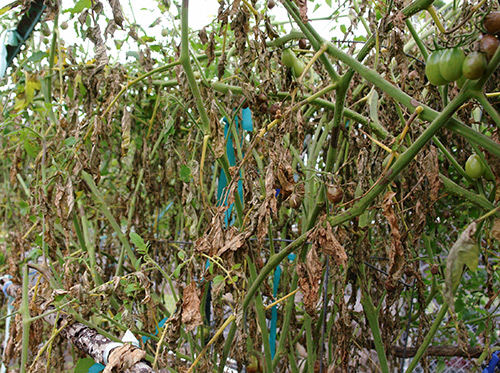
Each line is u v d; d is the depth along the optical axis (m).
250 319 1.23
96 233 1.61
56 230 1.55
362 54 0.85
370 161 1.08
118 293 0.99
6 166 1.87
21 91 1.36
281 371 1.40
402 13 0.74
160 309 1.33
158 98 1.34
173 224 1.62
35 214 1.31
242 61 1.01
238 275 0.89
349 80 0.81
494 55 0.56
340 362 1.21
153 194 1.51
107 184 1.97
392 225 0.76
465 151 1.14
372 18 1.02
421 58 1.16
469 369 1.77
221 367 1.12
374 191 0.76
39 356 0.94
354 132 1.23
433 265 1.21
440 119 0.65
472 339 1.59
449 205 1.52
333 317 1.30
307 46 1.13
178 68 1.18
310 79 1.36
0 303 1.85
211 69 1.50
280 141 0.80
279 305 1.44
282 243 1.42
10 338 1.05
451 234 1.70
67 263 1.08
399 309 1.54
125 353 0.82
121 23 0.92
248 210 0.95
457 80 0.64
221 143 0.98
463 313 1.54
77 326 0.99
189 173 1.20
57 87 1.48
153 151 1.42
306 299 0.80
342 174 1.25
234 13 0.89
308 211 1.22
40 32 1.51
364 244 1.20
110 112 1.05
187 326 0.81
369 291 1.32
